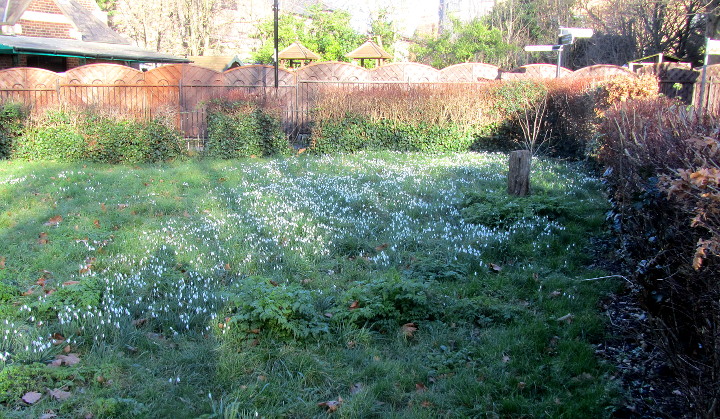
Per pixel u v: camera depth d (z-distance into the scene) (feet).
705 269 10.00
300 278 19.34
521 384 12.75
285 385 12.80
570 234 23.54
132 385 12.66
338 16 111.34
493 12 125.18
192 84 61.77
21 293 17.69
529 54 118.11
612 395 12.23
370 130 48.55
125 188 32.89
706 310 10.50
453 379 13.10
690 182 9.10
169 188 32.89
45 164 41.09
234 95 47.03
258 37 129.39
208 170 39.01
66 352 14.01
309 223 25.16
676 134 13.89
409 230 24.38
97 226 25.12
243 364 13.50
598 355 14.20
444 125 48.93
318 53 106.42
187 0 131.34
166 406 11.86
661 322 11.67
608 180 22.81
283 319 14.39
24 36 72.84
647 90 37.58
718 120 12.78
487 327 15.88
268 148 46.21
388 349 14.74
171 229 24.48
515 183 29.14
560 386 12.79
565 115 47.44
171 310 16.62
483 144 50.19
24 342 14.01
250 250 21.74
